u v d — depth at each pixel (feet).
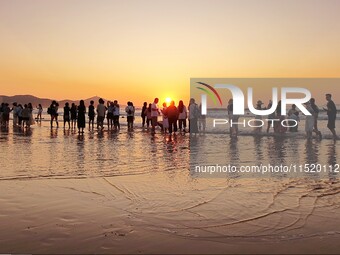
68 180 23.56
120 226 14.57
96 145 45.91
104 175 25.38
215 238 13.37
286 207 17.54
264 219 15.65
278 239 13.29
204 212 16.62
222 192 20.56
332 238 13.41
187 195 19.77
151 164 30.50
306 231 14.15
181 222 15.16
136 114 173.47
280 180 24.13
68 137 58.18
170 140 53.78
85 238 13.23
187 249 12.34
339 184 22.94
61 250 12.16
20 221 15.07
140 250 12.22
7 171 26.55
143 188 21.45
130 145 46.11
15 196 19.17
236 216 16.05
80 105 66.13
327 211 16.90
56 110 82.38
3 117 86.89
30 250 12.14
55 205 17.51
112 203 18.01
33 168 27.91
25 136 59.57
